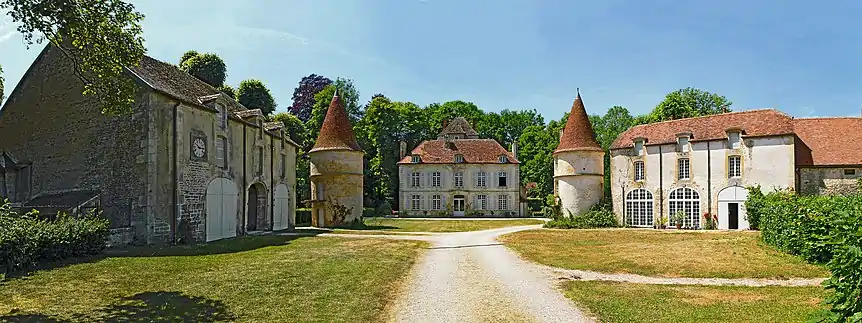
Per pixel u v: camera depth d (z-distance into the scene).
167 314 9.58
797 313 9.55
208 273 14.20
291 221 36.25
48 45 24.66
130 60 12.62
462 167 61.94
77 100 23.75
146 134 21.95
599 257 18.47
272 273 14.29
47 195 23.94
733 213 35.12
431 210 61.53
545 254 19.73
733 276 14.08
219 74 56.22
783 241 18.77
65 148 23.83
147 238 21.67
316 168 39.47
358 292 11.76
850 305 6.35
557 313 10.01
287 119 56.44
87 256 17.08
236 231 27.73
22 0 10.83
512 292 12.14
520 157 75.44
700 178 36.28
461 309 10.37
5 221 14.36
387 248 21.39
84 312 9.66
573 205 39.25
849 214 8.70
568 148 39.62
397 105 68.44
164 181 22.30
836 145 33.59
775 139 33.69
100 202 22.59
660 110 58.56
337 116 40.41
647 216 38.38
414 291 12.19
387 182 63.09
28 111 24.95
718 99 60.09
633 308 10.23
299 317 9.48
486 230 35.22
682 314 9.66
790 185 32.94
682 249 20.19
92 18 11.67
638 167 39.19
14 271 13.65
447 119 82.00
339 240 25.11
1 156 24.84
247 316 9.52
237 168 27.95
